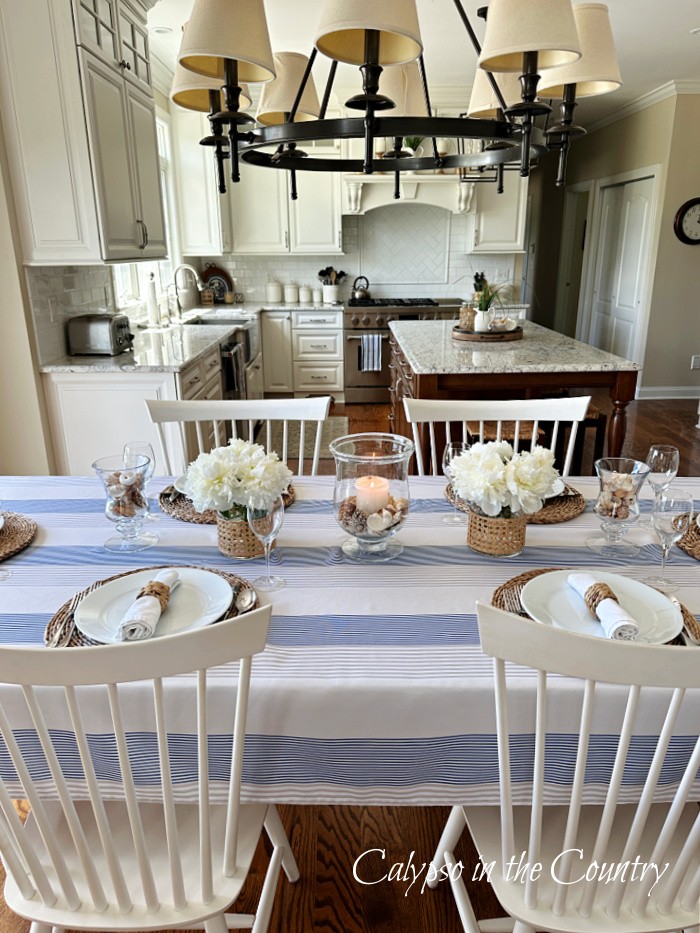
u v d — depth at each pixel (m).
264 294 6.48
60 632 1.09
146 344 3.79
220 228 5.67
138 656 0.76
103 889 0.98
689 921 0.94
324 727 0.98
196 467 1.35
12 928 1.39
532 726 0.97
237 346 4.55
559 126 1.67
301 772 1.01
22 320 2.94
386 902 1.46
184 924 0.93
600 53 1.63
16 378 3.03
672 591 1.26
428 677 0.98
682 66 5.02
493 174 5.54
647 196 6.21
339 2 1.24
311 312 6.03
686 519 1.46
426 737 0.99
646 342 6.27
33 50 2.67
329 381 6.23
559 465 3.71
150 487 1.86
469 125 1.54
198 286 6.11
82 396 3.14
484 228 6.00
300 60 2.08
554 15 1.29
